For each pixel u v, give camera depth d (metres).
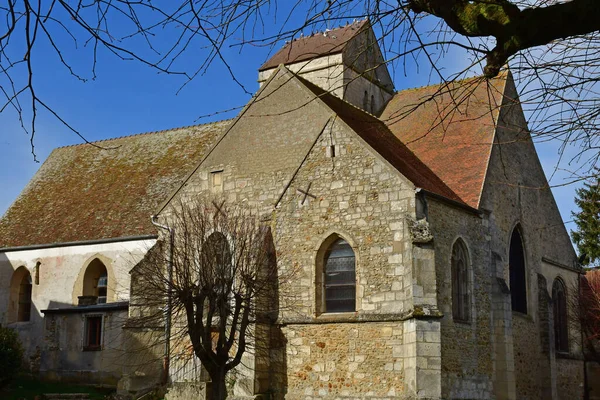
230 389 27.47
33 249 39.72
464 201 29.73
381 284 26.25
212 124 42.69
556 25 7.58
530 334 32.97
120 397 30.02
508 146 33.34
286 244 28.47
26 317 40.06
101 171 43.25
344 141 28.05
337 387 26.39
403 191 26.44
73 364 35.00
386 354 25.67
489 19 7.93
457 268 28.12
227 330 27.83
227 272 26.25
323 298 27.61
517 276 33.00
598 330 38.47
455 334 26.95
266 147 30.44
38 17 6.48
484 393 28.14
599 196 14.46
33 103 6.75
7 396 30.47
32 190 44.62
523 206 34.06
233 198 30.48
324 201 27.98
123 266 36.66
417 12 8.71
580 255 47.12
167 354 28.16
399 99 38.75
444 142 32.84
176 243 29.03
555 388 33.84
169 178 39.53
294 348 27.52
